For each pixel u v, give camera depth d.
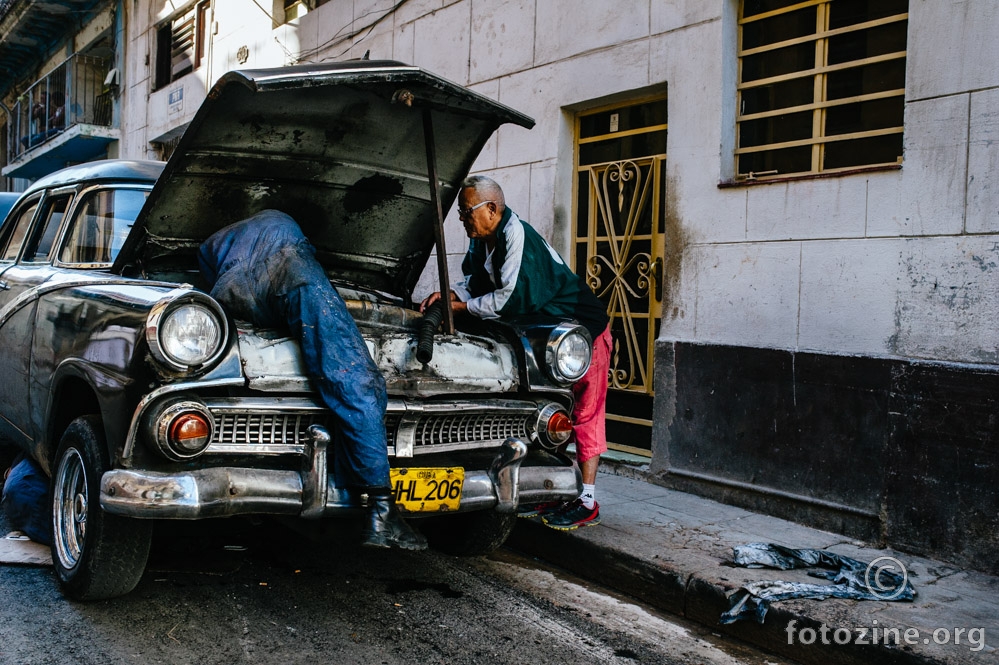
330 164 3.62
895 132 4.13
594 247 5.70
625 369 5.48
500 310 3.65
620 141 5.55
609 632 3.21
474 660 2.86
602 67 5.42
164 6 12.54
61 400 3.28
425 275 6.95
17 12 15.88
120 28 14.20
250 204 3.65
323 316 2.83
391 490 2.78
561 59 5.72
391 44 7.53
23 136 17.97
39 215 4.43
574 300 3.86
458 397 3.23
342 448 2.77
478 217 3.63
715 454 4.69
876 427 3.97
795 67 4.57
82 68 15.04
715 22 4.73
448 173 3.97
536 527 4.11
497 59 6.28
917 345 3.87
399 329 3.38
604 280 5.63
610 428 5.59
